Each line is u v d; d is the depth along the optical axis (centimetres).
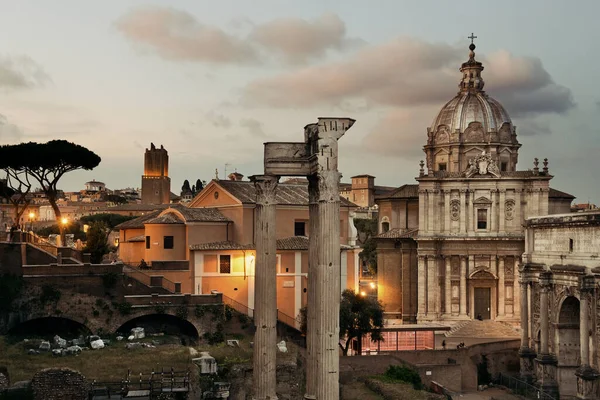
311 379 4044
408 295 11575
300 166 4056
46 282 7069
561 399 8625
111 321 7175
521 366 9225
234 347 7056
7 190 9931
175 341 7119
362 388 7262
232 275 8612
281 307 8669
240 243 8800
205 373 6006
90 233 9781
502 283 11031
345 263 9600
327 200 3759
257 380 4134
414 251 11612
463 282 11081
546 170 10988
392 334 9481
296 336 8200
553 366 8812
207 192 9494
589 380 7881
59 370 5022
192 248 8556
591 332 7981
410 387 7175
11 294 6912
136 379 5519
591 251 8175
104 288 7212
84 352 6366
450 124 12031
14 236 7544
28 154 9325
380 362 7819
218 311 7456
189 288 8475
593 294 7969
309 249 4088
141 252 9606
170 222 8744
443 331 10212
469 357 8794
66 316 7069
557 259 8819
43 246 8162
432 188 11162
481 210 11156
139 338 7056
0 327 6856
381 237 11762
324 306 3738
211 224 8844
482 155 11156
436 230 11144
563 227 8712
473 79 12394
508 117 12112
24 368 5678
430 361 8575
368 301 8756
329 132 3794
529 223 9456
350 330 8375
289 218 9131
